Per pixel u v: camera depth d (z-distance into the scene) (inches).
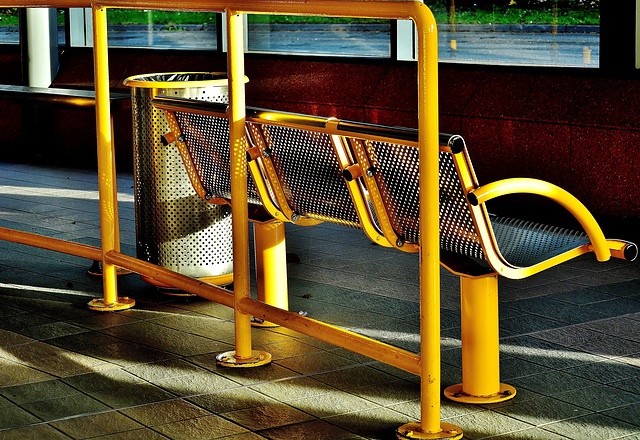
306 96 354.9
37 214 307.7
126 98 244.7
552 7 307.1
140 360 171.3
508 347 175.5
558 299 206.2
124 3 183.3
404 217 148.9
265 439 136.9
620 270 229.5
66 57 430.9
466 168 131.6
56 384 159.8
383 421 142.8
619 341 177.8
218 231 213.3
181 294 211.2
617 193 281.0
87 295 214.5
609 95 282.5
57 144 433.1
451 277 226.1
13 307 204.7
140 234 215.2
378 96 335.0
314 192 166.1
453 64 327.3
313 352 173.9
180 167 208.4
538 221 292.5
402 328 188.7
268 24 384.5
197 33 402.0
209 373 164.2
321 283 223.1
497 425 140.4
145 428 141.3
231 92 161.9
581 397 150.8
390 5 127.6
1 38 458.6
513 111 302.4
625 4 280.4
